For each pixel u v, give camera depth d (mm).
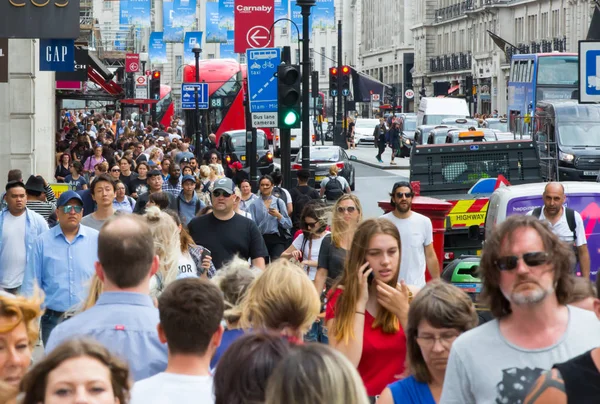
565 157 72750
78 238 19656
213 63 114688
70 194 19234
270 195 33531
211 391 9992
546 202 25078
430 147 41562
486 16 199250
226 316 12633
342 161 79000
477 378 9867
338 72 86125
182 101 77750
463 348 10016
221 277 13336
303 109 39688
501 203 28844
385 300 13375
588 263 25188
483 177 41594
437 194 41500
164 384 10031
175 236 16688
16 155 48469
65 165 53781
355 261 13617
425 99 129375
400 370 13531
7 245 24109
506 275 9727
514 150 41688
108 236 11656
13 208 24266
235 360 8594
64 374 7770
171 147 75500
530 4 181750
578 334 9812
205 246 22031
